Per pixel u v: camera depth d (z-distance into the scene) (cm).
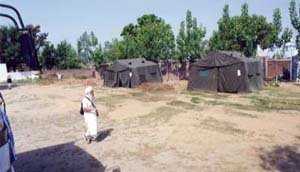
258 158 854
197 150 940
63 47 5538
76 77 4800
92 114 1073
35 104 2069
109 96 2334
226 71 2406
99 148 1003
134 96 2302
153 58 3850
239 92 2347
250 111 1545
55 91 2906
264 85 2819
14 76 4353
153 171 788
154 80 3319
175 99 2034
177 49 3791
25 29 346
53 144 1079
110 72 3253
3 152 421
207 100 1947
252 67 2470
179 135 1109
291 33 3875
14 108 1930
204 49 3659
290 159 838
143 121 1376
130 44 4150
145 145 1011
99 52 4709
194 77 2598
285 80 3375
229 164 814
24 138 1180
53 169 840
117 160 884
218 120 1334
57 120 1507
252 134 1100
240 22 3472
